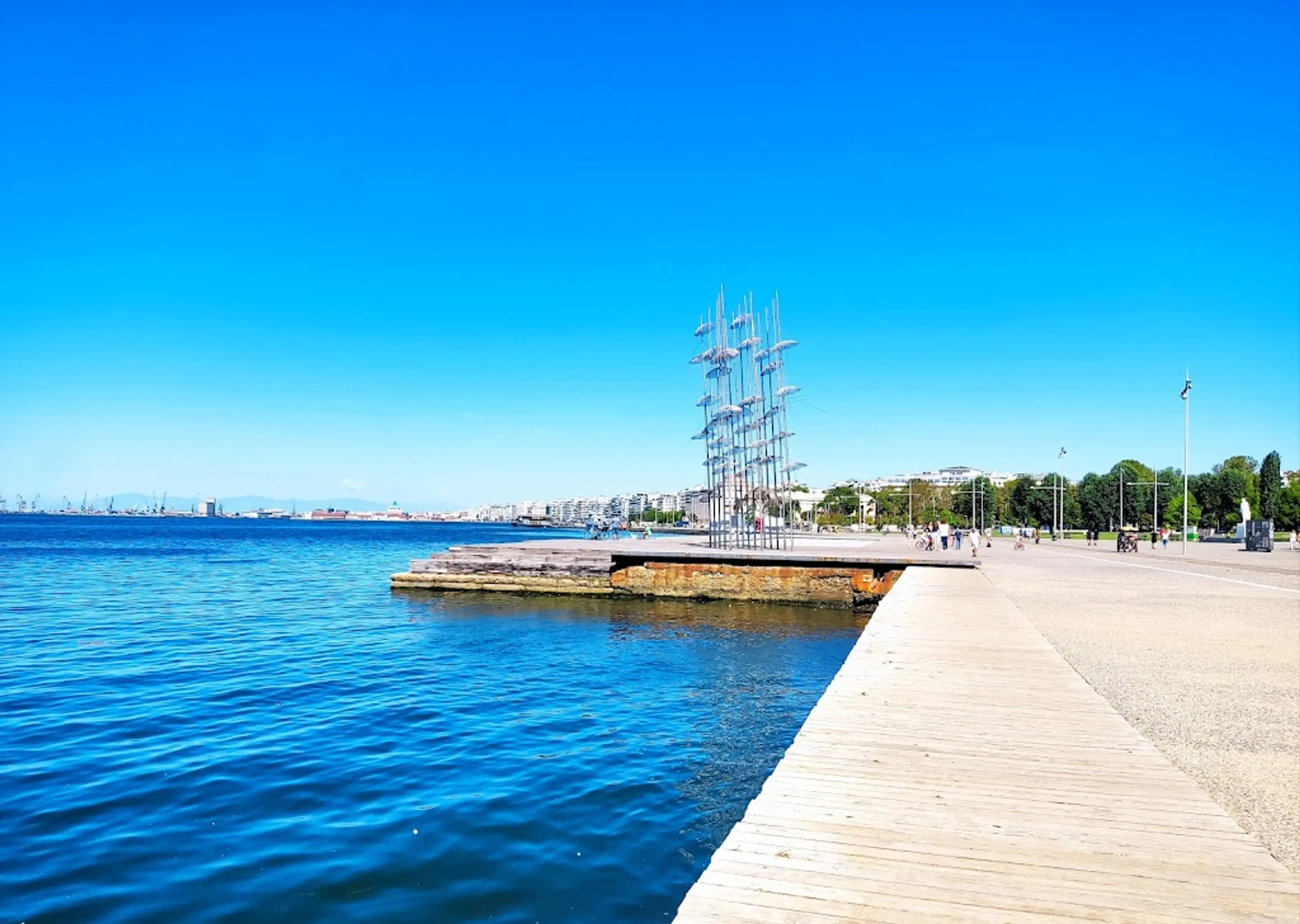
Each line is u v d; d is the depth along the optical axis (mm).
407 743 12945
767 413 43469
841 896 4672
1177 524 117000
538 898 7703
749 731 14156
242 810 9797
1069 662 13398
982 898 4668
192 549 86188
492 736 13484
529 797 10508
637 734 13883
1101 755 7535
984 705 9453
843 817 5934
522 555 38781
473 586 38156
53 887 7734
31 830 9109
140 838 8930
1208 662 13422
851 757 7434
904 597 21547
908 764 7234
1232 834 5684
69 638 23891
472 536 166375
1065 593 24828
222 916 7223
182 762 11680
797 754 7531
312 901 7523
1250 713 10195
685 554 35906
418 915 7312
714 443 46000
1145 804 6277
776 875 4953
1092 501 122625
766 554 36562
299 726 13883
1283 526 109375
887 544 62781
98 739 12883
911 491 134750
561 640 24734
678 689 17812
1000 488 162125
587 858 8633
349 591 39750
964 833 5641
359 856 8547
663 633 26453
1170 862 5191
